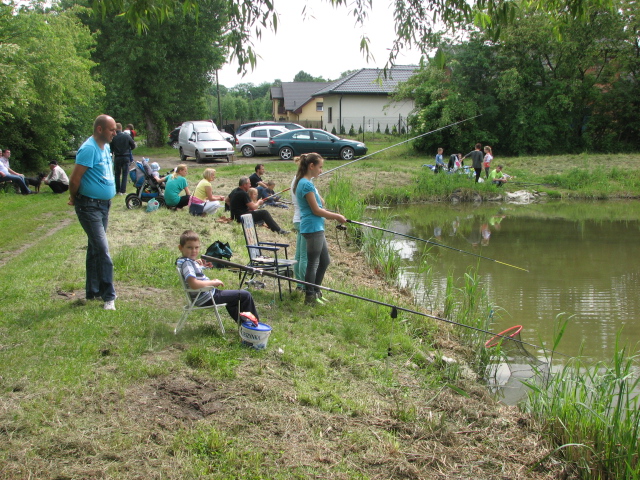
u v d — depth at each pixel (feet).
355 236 40.24
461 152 94.53
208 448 11.68
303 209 21.26
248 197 35.99
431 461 12.21
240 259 26.89
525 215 55.36
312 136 84.07
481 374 18.90
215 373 14.94
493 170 68.23
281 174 65.82
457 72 91.76
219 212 39.47
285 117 206.08
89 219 18.49
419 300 27.07
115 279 22.63
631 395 17.31
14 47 52.90
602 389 14.99
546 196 66.74
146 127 118.83
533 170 78.18
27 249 28.66
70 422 12.20
